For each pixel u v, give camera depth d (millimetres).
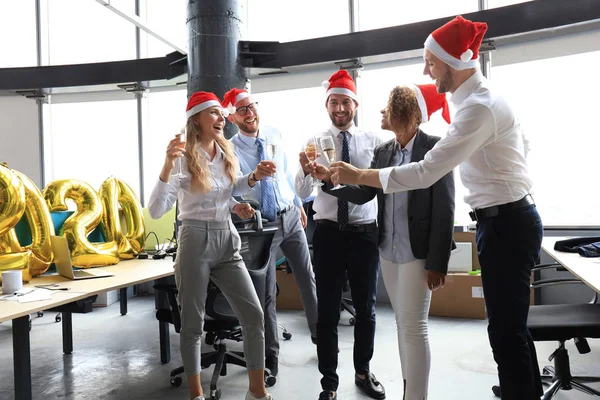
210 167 2375
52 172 5953
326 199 2553
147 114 5820
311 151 2205
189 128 2373
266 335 3047
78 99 5848
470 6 4730
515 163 1685
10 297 2172
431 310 4371
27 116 5848
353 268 2557
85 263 3043
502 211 1688
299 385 2877
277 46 4699
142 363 3395
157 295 3344
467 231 4465
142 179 5809
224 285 2406
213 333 3150
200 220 2316
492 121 1628
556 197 4246
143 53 5816
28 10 5949
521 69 4398
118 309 5156
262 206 2986
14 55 5980
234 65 4375
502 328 1688
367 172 1849
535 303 4016
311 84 5258
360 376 2676
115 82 5230
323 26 5277
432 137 2033
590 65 4129
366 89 5039
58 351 3701
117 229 3406
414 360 1996
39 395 2842
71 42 5945
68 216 3352
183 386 2951
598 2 3586
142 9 5820
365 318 2631
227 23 4336
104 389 2920
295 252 3229
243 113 3121
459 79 1770
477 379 2861
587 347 2254
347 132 2697
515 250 1669
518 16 3873
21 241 2957
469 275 4238
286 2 5375
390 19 5055
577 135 4180
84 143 5910
